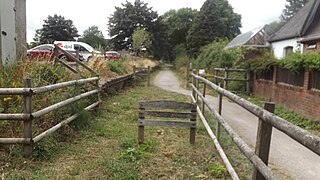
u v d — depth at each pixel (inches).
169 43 2381.9
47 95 205.3
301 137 65.1
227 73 537.6
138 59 1210.0
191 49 1871.3
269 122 86.2
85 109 235.8
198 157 174.6
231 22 2273.6
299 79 342.0
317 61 296.0
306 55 324.2
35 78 227.5
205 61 993.5
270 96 429.1
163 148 191.0
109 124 247.3
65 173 143.9
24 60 266.2
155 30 2142.0
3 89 152.0
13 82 205.0
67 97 224.7
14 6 297.1
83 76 307.6
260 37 1045.8
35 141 158.6
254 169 97.3
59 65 303.1
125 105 339.9
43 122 187.2
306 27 705.6
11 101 187.0
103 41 2139.5
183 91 578.2
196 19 1941.4
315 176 157.4
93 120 253.6
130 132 225.8
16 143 155.6
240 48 741.3
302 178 154.6
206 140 211.2
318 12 705.6
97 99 302.0
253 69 488.1
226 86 533.3
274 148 203.6
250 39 1041.5
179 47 2287.2
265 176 81.7
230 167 138.5
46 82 236.8
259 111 96.1
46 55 308.8
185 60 1563.7
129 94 462.0
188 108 199.2
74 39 2260.1
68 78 280.5
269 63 421.4
